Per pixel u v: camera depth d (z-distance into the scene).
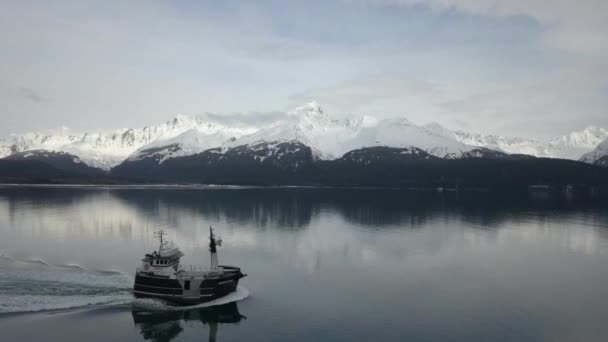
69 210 188.00
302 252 107.94
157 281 68.69
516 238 129.88
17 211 181.62
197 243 116.81
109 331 59.50
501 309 68.56
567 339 58.00
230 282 72.06
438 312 67.19
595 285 80.81
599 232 140.50
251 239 124.50
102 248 107.44
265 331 60.28
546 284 81.50
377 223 160.25
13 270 82.81
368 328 61.22
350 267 93.31
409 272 89.81
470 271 90.56
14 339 56.16
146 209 197.88
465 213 193.38
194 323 62.81
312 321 63.50
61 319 62.12
